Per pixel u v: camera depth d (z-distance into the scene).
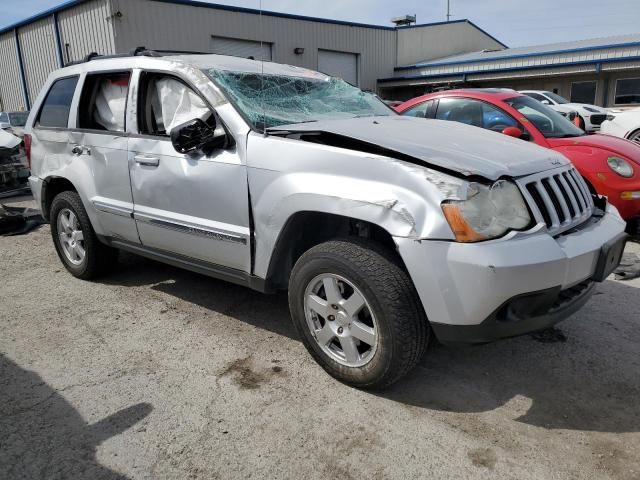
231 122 3.28
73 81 4.54
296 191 2.90
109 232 4.23
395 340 2.67
